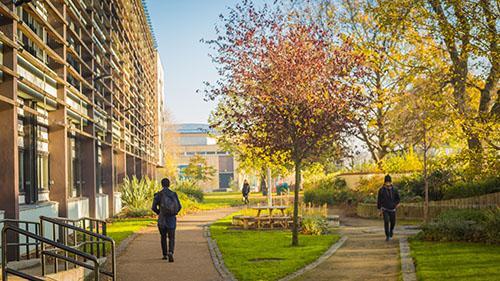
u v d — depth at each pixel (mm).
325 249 13219
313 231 17203
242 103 14805
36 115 14312
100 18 23484
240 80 14695
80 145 20469
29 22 14586
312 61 14250
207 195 62406
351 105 14367
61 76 15820
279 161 14805
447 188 23000
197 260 12242
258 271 10477
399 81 20125
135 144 34531
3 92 10781
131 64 33094
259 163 26438
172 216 12375
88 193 20594
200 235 17516
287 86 13914
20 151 13977
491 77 15148
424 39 17031
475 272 8992
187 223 22328
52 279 8570
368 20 24031
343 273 10039
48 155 15961
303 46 14477
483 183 21406
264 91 14188
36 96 13789
